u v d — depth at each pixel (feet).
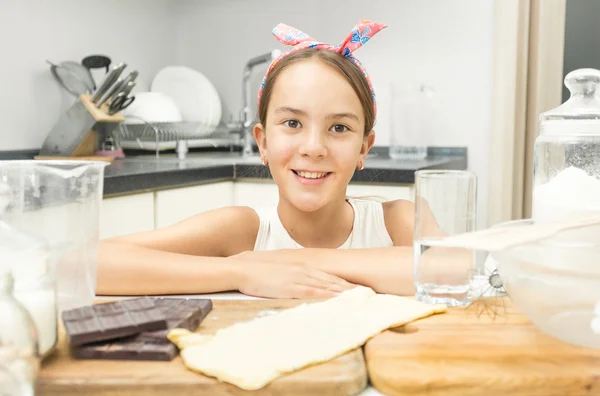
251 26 9.22
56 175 1.97
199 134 8.73
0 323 1.43
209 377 1.59
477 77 7.94
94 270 2.10
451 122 8.12
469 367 1.62
